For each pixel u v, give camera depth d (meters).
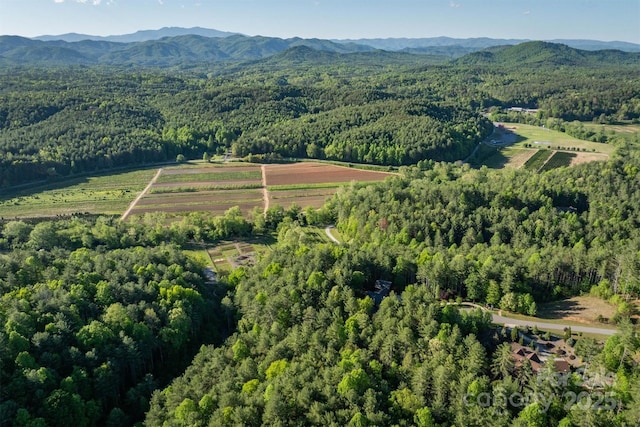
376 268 134.38
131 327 110.31
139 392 101.06
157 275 135.62
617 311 115.06
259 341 106.25
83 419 89.19
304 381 87.62
